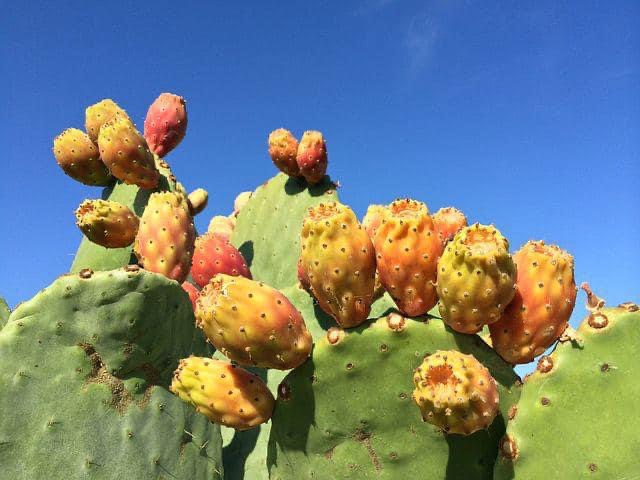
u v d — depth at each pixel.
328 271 0.35
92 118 0.81
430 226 0.36
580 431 0.33
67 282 0.46
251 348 0.35
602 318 0.35
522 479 0.34
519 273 0.35
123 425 0.47
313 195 0.93
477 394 0.30
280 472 0.40
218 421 0.37
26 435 0.44
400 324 0.36
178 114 0.86
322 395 0.37
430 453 0.37
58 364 0.46
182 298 0.50
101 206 0.60
